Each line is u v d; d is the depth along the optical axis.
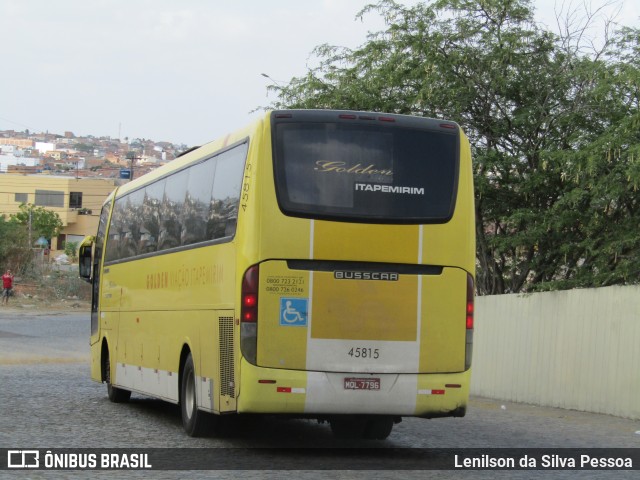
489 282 25.89
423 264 12.02
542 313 20.23
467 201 12.27
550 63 25.33
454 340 12.07
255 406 11.60
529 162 24.89
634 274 20.31
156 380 16.08
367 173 11.96
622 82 21.95
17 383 23.36
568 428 16.25
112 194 21.11
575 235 23.50
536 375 20.33
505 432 15.64
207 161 13.99
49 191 133.50
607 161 20.58
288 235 11.69
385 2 25.48
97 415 17.02
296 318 11.67
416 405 11.89
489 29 25.14
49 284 72.56
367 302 11.82
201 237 13.83
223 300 12.52
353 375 11.73
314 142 11.92
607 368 18.08
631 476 11.25
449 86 24.91
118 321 19.05
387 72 25.36
